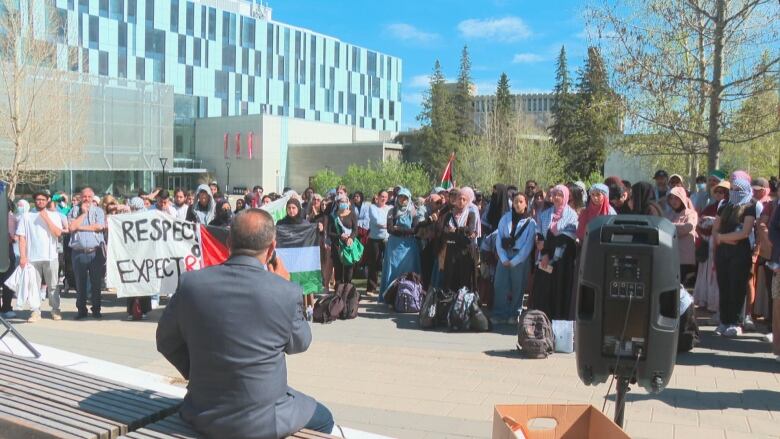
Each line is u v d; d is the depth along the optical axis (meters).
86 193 10.84
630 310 3.79
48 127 29.64
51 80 29.86
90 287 12.00
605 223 3.88
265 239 3.58
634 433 5.34
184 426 3.54
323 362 7.71
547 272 8.89
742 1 12.98
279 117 69.38
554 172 52.66
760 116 13.59
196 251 10.70
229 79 80.75
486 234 12.09
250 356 3.33
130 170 57.19
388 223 11.69
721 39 12.96
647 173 24.86
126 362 7.70
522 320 8.08
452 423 5.60
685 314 7.82
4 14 27.77
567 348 8.13
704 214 9.97
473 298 9.50
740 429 5.43
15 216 11.12
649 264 3.72
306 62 91.12
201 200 12.71
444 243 9.88
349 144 67.94
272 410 3.37
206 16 78.00
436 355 8.03
